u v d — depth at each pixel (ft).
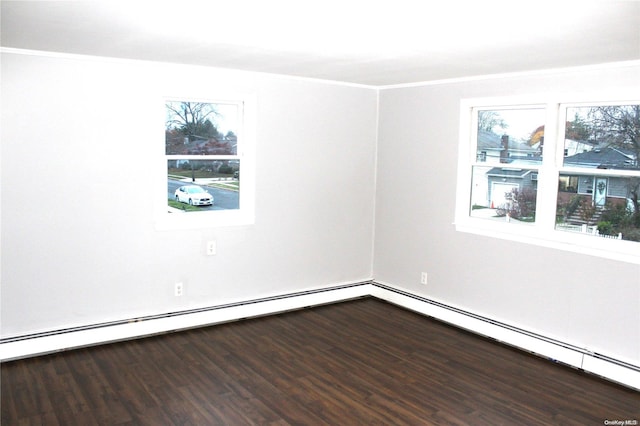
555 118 14.83
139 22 9.68
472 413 12.07
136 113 15.19
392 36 10.32
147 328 16.08
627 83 13.23
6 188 13.64
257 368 14.12
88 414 11.62
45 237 14.26
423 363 14.70
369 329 17.25
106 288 15.30
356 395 12.80
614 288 13.74
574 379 13.87
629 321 13.50
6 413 11.58
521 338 15.78
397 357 15.06
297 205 18.62
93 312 15.17
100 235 15.05
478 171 17.16
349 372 14.03
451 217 17.69
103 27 10.24
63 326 14.78
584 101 14.16
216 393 12.71
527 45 11.05
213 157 17.13
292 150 18.25
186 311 16.72
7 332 14.05
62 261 14.57
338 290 19.99
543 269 15.24
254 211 17.67
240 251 17.58
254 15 8.89
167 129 16.38
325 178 19.13
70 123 14.28
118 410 11.82
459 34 10.02
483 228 16.67
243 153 17.60
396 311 19.12
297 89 18.06
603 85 13.66
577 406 12.47
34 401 12.12
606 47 11.19
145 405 12.07
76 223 14.65
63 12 8.97
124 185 15.25
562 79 14.51
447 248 17.89
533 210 15.80
